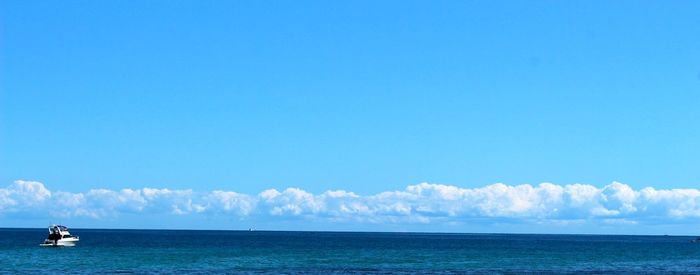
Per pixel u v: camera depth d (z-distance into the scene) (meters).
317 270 95.75
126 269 94.12
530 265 112.44
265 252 147.25
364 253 148.12
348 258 126.06
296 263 110.00
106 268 95.56
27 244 174.00
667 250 195.38
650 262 128.00
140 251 144.00
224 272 91.06
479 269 101.19
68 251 140.12
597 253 164.88
